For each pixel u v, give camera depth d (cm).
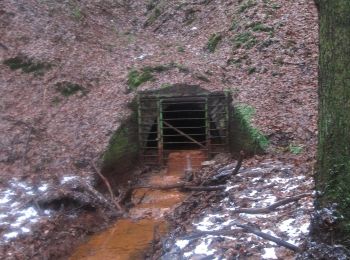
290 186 1004
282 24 1680
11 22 1745
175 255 851
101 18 2044
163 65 1577
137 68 1580
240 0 1903
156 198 1241
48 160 1321
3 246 1017
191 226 948
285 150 1271
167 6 2114
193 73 1520
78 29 1848
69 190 1199
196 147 1551
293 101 1402
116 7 2181
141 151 1451
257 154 1306
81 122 1426
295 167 1126
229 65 1593
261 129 1327
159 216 1141
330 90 625
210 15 1947
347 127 617
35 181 1252
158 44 1873
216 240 837
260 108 1390
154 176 1404
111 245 1032
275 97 1422
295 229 810
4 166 1305
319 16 639
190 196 1162
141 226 1105
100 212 1177
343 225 624
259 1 1819
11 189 1228
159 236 1019
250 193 1013
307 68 1509
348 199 620
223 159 1391
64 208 1170
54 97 1509
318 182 645
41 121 1432
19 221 1109
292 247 743
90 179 1270
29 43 1684
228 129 1424
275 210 904
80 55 1689
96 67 1630
